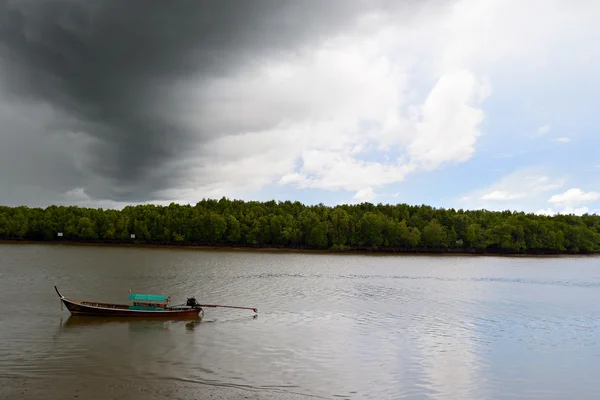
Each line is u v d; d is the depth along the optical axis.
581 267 140.25
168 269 99.06
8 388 26.12
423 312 55.72
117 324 43.66
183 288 70.94
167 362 32.28
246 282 80.81
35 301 54.31
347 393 27.89
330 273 103.12
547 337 44.50
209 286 73.94
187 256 142.00
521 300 69.44
